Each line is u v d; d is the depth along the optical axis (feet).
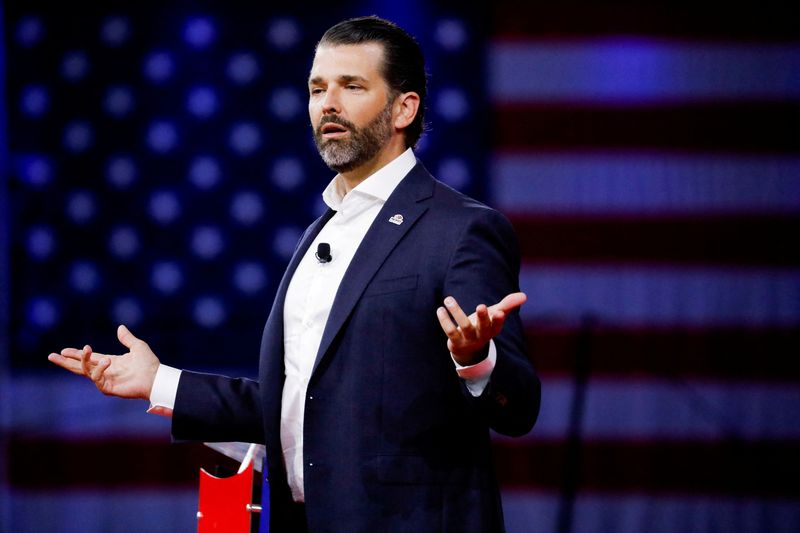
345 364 17.66
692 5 52.70
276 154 53.52
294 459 18.98
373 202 19.27
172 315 52.70
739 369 51.39
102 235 53.21
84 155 53.52
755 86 52.37
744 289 51.78
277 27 53.88
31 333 52.29
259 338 52.44
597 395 51.16
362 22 19.77
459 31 53.16
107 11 54.03
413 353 17.47
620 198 52.37
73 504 49.85
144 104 53.67
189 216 53.26
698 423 50.67
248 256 53.11
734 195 52.08
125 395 19.65
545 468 50.11
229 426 20.12
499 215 18.43
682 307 51.85
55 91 53.72
